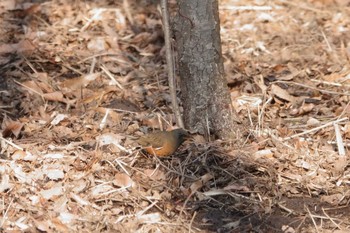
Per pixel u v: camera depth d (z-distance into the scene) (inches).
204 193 391.5
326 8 645.9
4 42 557.9
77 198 384.5
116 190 391.9
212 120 429.4
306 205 390.0
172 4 630.5
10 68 518.9
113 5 628.1
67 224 367.2
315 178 409.1
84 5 623.2
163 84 510.9
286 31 600.1
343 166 414.0
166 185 398.3
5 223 367.2
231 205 388.2
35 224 365.4
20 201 382.3
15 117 470.0
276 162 415.5
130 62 541.6
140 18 608.7
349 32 600.4
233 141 429.1
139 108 482.0
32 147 425.4
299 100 489.1
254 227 373.7
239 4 643.5
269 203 389.7
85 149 425.4
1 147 425.4
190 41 422.0
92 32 580.7
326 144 435.5
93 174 402.3
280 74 528.7
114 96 494.6
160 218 374.6
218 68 427.2
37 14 602.2
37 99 485.4
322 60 546.3
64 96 490.6
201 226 374.0
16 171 401.1
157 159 412.2
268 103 480.4
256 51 565.0
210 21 420.2
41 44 555.8
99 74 513.7
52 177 398.6
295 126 455.2
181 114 464.4
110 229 363.9
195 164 410.3
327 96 495.2
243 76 517.0
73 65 531.2
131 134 446.3
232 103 467.8
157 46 566.9
